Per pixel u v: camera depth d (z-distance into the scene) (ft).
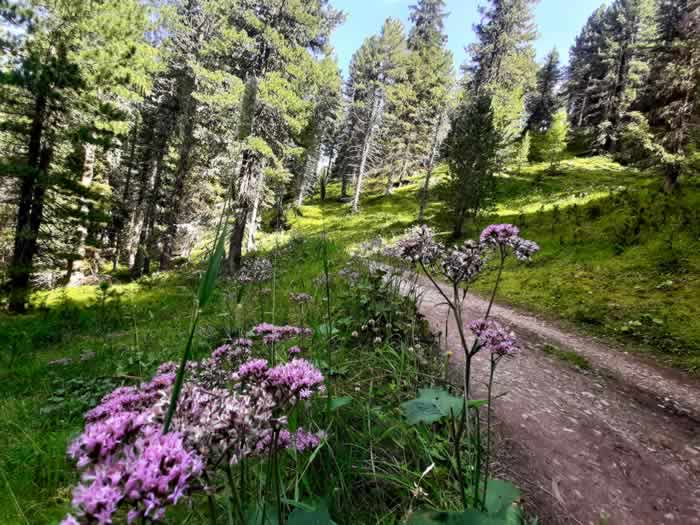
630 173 102.06
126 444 2.91
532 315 36.06
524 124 173.17
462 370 15.70
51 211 46.03
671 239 46.09
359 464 7.81
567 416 14.60
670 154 64.18
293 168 121.29
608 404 16.89
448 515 4.97
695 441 14.56
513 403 14.67
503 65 124.16
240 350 7.78
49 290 54.80
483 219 81.66
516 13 121.70
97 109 43.57
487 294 43.09
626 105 129.39
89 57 41.50
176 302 41.27
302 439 6.05
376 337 14.57
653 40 89.25
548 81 176.65
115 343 26.11
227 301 15.40
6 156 42.80
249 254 61.77
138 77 45.80
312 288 24.41
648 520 9.44
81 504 2.25
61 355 25.75
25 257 43.21
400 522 6.67
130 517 2.34
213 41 52.95
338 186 180.55
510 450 11.26
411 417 6.43
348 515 6.31
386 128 135.13
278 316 16.94
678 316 31.68
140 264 75.20
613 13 156.15
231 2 50.01
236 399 4.03
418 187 138.41
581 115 175.94
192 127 69.97
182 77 67.77
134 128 70.69
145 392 5.83
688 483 11.37
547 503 9.22
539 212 76.33
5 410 15.30
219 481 4.97
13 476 9.24
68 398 16.06
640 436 14.20
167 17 59.67
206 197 85.51
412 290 17.90
